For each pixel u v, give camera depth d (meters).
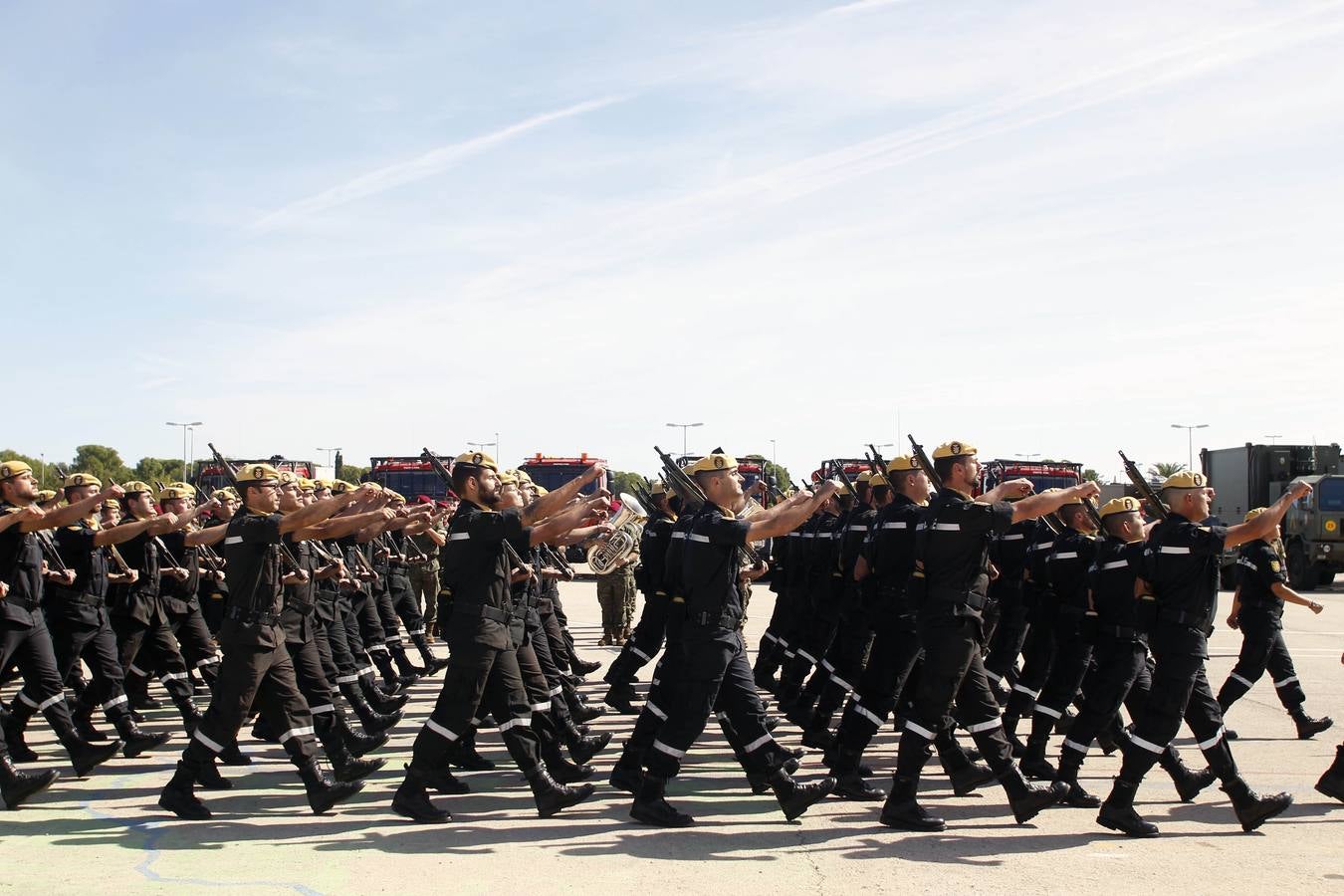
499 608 6.98
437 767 7.00
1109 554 7.35
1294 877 5.89
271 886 5.72
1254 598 9.72
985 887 5.71
